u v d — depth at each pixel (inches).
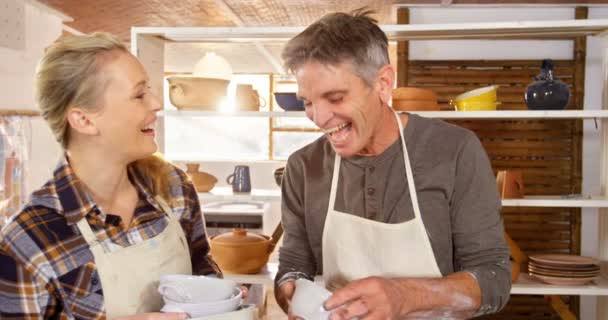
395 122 55.5
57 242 45.5
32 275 44.5
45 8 137.3
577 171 128.0
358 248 56.7
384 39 50.1
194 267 56.4
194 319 42.1
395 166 55.2
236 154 255.3
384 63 49.6
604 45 106.7
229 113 101.7
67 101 45.7
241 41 108.0
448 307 48.3
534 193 130.3
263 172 236.7
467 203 53.9
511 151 130.3
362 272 56.7
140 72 47.3
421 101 100.3
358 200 56.4
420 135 55.4
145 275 48.9
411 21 131.7
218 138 255.9
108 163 48.6
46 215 45.9
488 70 129.4
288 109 103.6
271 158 245.6
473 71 129.4
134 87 46.5
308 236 60.7
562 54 128.6
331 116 48.8
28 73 135.5
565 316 114.1
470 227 53.7
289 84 243.8
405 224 54.6
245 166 112.7
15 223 44.9
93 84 45.3
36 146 136.1
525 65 128.7
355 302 43.8
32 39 136.7
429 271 54.7
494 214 54.0
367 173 55.7
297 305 45.3
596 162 128.4
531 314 129.7
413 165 54.8
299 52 48.3
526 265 109.7
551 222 130.0
